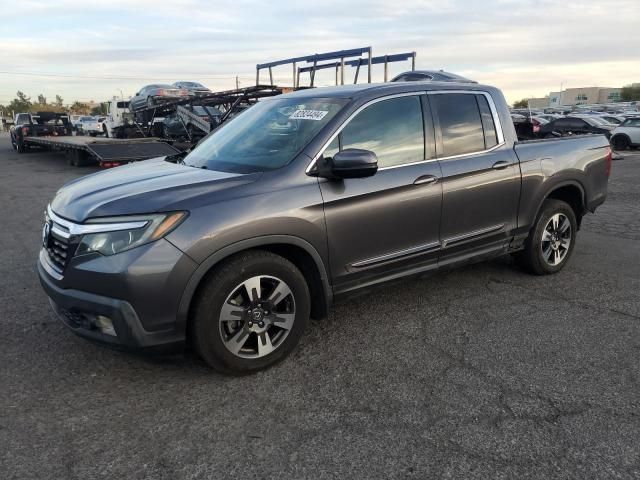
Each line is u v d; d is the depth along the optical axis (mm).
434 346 3764
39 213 9008
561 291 4828
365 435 2764
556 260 5227
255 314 3295
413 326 4098
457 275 5270
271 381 3307
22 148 23609
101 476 2469
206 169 3701
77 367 3482
